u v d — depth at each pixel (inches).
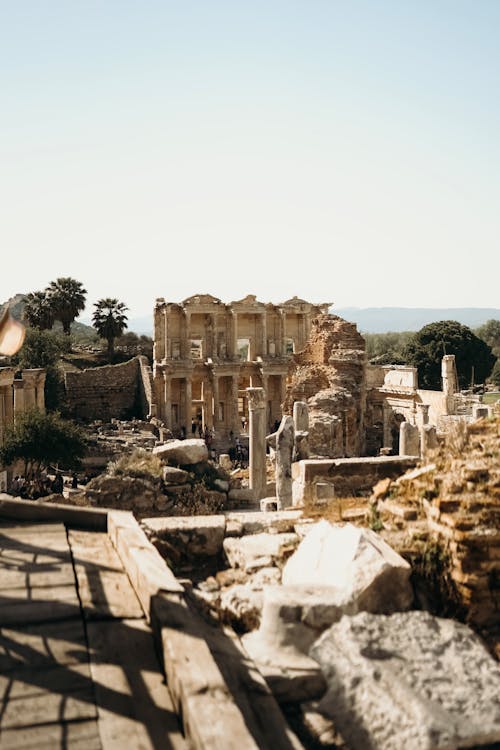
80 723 225.5
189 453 1147.9
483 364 4170.8
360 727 237.8
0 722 225.1
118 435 2994.6
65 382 3922.2
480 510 346.6
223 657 284.5
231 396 3843.5
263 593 342.6
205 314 3858.3
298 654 295.9
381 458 714.8
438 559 346.9
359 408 2079.2
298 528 465.1
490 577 332.8
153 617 285.3
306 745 242.7
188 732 214.8
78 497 1051.9
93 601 319.6
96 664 263.6
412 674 248.7
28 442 1814.7
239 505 1129.4
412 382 2768.2
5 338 308.7
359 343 2119.8
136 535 388.2
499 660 301.3
